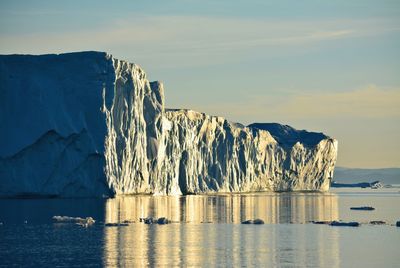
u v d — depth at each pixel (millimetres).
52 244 195750
